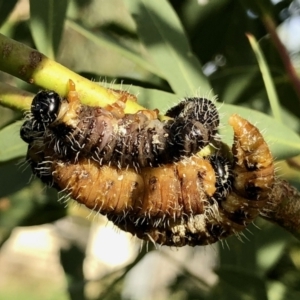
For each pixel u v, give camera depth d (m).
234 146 0.11
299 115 0.21
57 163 0.11
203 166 0.11
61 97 0.11
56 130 0.11
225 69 0.21
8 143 0.15
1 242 0.23
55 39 0.15
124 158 0.11
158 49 0.16
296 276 0.22
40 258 0.63
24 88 0.18
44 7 0.15
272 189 0.12
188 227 0.12
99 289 0.26
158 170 0.11
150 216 0.11
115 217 0.12
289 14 0.22
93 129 0.11
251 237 0.19
